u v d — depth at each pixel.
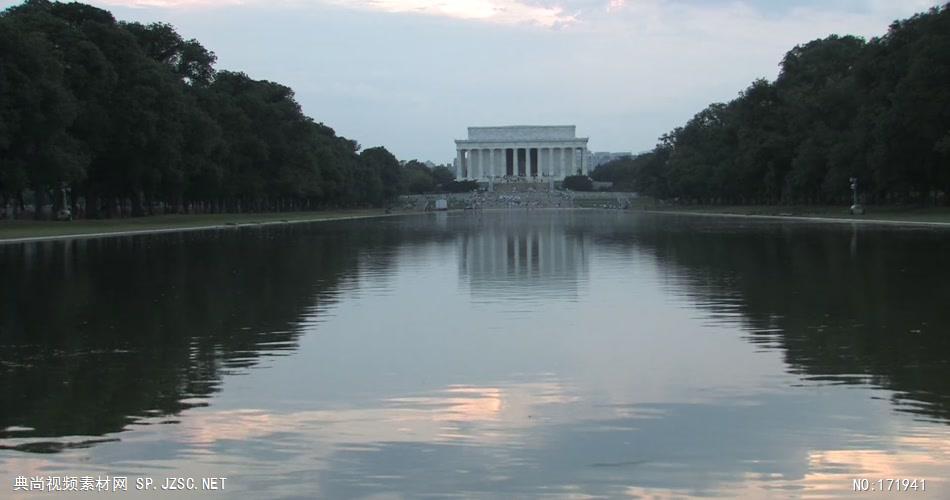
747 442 14.28
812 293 31.70
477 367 19.78
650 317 26.88
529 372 19.22
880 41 105.81
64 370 19.67
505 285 36.38
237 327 25.47
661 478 12.88
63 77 86.38
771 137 130.38
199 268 45.03
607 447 14.15
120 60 97.44
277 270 43.88
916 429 14.74
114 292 34.19
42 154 81.56
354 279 39.28
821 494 12.33
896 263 42.47
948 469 13.09
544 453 13.92
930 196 120.25
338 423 15.55
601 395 17.20
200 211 159.88
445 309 29.19
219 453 14.03
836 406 16.09
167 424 15.49
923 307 27.59
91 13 100.06
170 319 27.05
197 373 19.31
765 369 19.14
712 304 29.44
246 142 132.12
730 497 12.23
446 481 12.84
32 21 88.25
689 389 17.53
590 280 37.88
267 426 15.37
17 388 17.97
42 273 42.06
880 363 19.48
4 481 12.91
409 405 16.64
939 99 88.31
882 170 97.56
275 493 12.45
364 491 12.50
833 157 107.81
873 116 99.56
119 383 18.41
